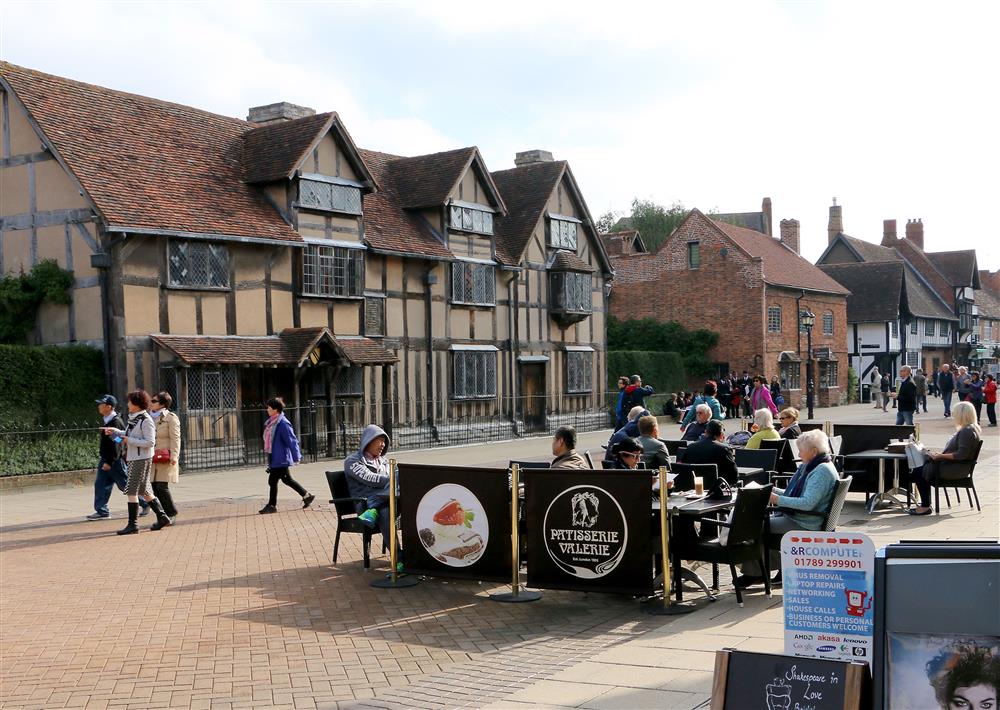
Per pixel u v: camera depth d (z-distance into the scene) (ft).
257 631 24.67
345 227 76.84
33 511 47.60
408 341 82.17
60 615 26.71
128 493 39.93
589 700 17.85
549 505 26.53
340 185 76.23
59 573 32.35
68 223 63.93
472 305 87.71
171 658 22.44
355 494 32.45
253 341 68.49
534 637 23.72
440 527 28.66
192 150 72.59
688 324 132.87
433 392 83.87
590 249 104.63
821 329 146.72
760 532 26.25
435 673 20.79
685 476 32.40
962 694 11.54
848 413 123.54
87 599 28.53
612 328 135.03
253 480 59.16
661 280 135.33
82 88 70.44
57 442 58.39
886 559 12.06
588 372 102.89
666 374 121.80
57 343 65.05
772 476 36.42
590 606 26.78
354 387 75.92
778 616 24.22
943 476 37.58
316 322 74.18
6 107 66.69
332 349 71.97
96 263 61.46
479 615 26.05
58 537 39.45
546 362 96.89
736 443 45.42
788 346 135.13
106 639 24.18
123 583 30.58
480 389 88.74
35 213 65.62
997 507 39.14
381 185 87.56
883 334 173.37
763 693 12.62
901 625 11.88
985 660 11.47
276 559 34.04
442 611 26.55
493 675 20.33
